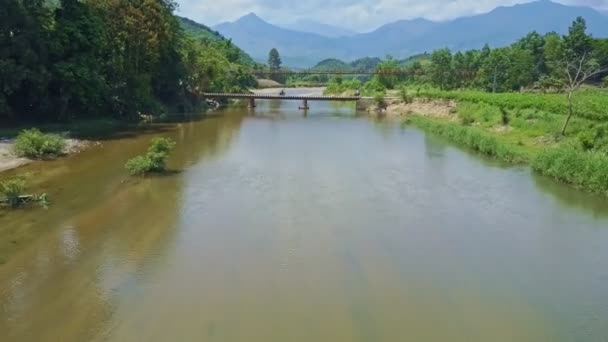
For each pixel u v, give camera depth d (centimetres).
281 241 1952
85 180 2795
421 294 1549
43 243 1878
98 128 4778
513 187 2773
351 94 10338
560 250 1902
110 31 5184
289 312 1429
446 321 1400
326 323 1377
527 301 1516
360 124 5897
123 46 5331
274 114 7225
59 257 1761
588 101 4422
